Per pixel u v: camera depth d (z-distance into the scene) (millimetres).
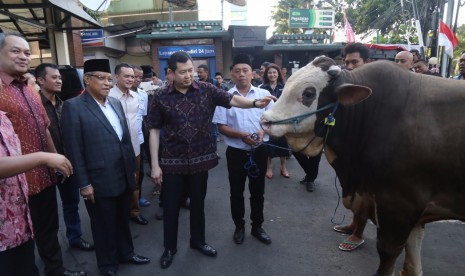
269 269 3016
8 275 1786
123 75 3809
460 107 1891
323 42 13680
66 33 8398
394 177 2002
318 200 4574
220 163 6551
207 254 3234
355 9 19719
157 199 4816
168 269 3051
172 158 2941
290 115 2197
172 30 12438
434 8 13344
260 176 3295
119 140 2846
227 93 2977
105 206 2818
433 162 1905
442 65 10469
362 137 2152
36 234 2725
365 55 3412
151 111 2941
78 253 3373
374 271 2959
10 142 1724
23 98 2512
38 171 2586
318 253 3258
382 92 2100
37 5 5707
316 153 2338
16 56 2393
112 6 15508
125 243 3121
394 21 17797
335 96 2152
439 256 3148
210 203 4547
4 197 1702
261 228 3518
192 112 2867
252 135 3008
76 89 4809
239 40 12586
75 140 2646
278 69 5410
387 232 2156
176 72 2764
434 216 2076
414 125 1956
